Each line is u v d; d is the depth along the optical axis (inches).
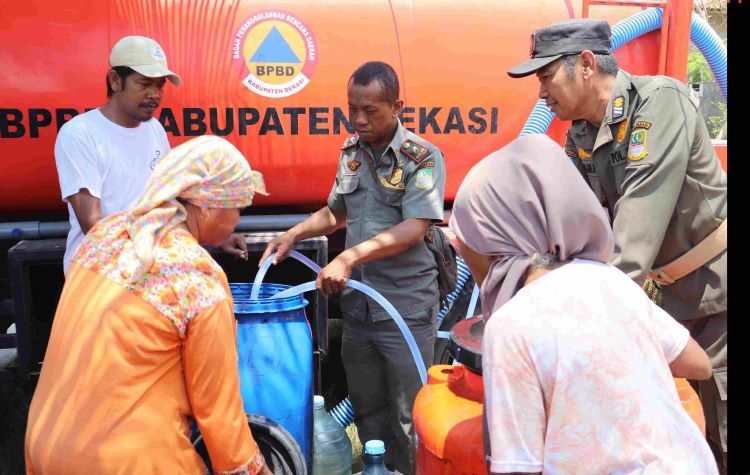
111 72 102.3
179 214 63.5
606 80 92.3
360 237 107.7
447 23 131.0
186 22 121.0
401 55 129.1
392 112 102.3
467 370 70.9
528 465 47.1
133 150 105.9
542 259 51.1
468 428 65.0
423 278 108.8
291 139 126.1
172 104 121.3
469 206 52.7
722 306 93.2
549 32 92.4
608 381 47.2
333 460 107.8
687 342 57.5
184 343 61.9
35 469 63.0
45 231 120.2
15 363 123.3
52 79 116.6
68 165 100.3
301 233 112.0
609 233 51.9
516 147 52.2
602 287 50.5
